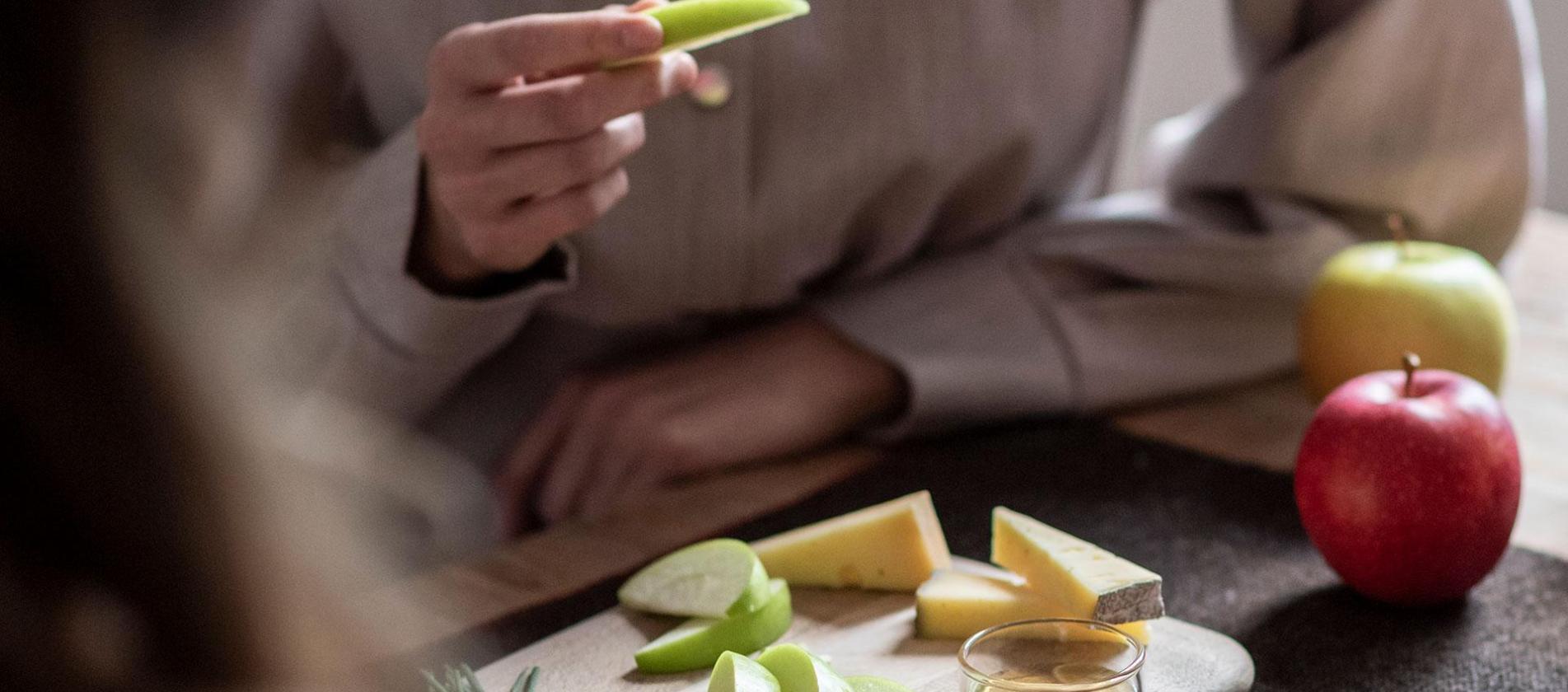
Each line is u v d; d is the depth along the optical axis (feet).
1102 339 3.08
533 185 2.53
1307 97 3.27
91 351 0.90
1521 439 2.88
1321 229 3.26
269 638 0.96
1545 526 2.57
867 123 3.10
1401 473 2.27
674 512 2.75
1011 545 2.34
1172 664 2.15
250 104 0.99
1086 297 3.14
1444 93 3.23
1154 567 2.48
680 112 2.96
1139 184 3.88
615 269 3.11
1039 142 3.34
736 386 3.04
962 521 2.65
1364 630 2.30
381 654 1.05
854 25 3.03
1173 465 2.83
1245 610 2.36
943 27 3.10
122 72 0.88
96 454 0.91
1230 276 3.18
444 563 2.60
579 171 2.53
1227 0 3.64
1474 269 2.85
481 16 2.91
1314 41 3.43
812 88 3.04
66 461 0.91
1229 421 3.04
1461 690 2.15
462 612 2.42
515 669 2.24
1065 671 1.98
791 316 3.26
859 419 3.06
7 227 0.87
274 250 1.02
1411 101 3.25
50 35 0.85
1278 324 3.23
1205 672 2.13
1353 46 3.22
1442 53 3.21
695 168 3.01
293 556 0.97
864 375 3.06
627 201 3.02
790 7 2.22
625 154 2.59
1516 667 2.19
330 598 1.00
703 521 2.71
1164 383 3.10
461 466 3.14
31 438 0.90
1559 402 3.02
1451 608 2.34
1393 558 2.29
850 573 2.40
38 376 0.89
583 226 2.64
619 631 2.31
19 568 0.93
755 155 3.06
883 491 2.77
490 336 2.95
